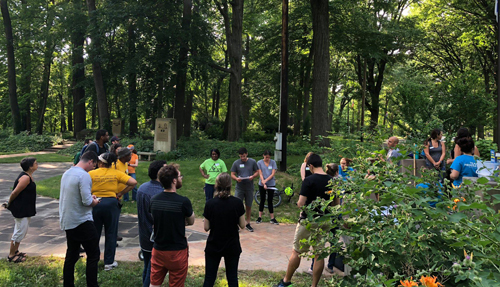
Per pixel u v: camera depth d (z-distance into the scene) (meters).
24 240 6.72
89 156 4.68
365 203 2.75
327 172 4.86
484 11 21.64
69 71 39.06
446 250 2.56
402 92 13.87
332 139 9.84
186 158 18.64
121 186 5.44
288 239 7.23
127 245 6.58
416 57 29.81
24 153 24.97
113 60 24.25
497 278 1.88
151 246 4.47
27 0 30.72
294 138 29.84
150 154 18.94
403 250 2.41
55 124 54.31
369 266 2.52
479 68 27.17
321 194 4.35
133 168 9.94
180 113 24.19
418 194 2.77
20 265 5.36
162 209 3.84
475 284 1.94
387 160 3.27
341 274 5.14
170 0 22.11
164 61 21.75
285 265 5.70
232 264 4.13
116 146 7.98
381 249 2.45
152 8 21.77
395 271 2.41
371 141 6.42
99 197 5.21
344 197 2.92
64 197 4.40
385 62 28.42
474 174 5.07
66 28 26.58
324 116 16.83
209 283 4.07
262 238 7.28
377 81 29.75
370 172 3.05
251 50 34.59
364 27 23.08
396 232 2.46
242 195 7.92
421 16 25.86
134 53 22.64
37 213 8.77
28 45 32.97
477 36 22.05
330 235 2.88
